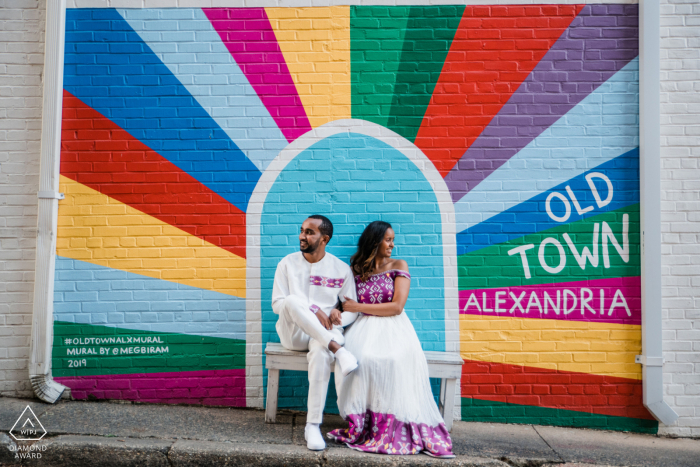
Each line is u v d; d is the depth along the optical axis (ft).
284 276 12.76
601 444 12.63
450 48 13.88
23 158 13.67
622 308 13.74
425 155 13.94
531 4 13.85
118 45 13.84
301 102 13.93
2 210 13.61
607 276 13.76
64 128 13.78
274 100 13.91
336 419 13.21
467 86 13.89
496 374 13.79
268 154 13.93
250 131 13.91
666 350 13.58
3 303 13.57
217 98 13.91
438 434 11.72
